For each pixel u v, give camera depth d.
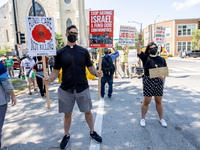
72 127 3.36
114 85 7.44
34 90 7.10
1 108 2.35
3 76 2.29
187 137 2.87
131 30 7.02
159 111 3.35
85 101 2.52
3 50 35.72
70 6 38.47
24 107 4.82
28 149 2.64
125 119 3.67
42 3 37.75
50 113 4.25
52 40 2.53
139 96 5.53
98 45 3.29
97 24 3.24
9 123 3.69
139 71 9.02
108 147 2.63
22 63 6.70
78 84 2.43
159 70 3.00
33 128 3.40
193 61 20.72
